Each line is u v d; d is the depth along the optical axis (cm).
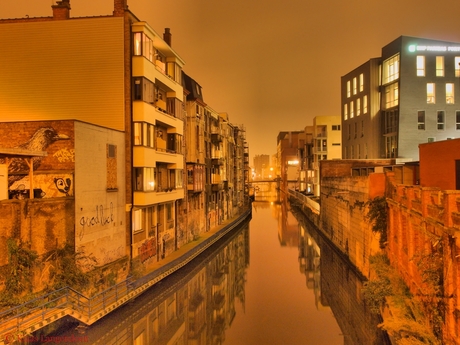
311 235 4750
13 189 1795
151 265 2439
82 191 1798
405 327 1249
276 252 3756
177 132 2864
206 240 3353
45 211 1582
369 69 4416
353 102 4972
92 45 2250
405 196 1653
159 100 2661
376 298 1647
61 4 2288
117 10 2241
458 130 3819
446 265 1087
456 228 1024
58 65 2277
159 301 2233
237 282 2734
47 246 1592
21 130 1805
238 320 2016
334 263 3209
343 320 1992
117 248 2097
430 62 3847
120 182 2152
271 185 18275
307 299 2342
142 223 2377
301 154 9175
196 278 2825
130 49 2242
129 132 2222
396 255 1850
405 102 3834
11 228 1429
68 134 1766
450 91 3844
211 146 4238
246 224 5734
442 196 1212
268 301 2319
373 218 2175
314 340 1734
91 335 1578
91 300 1672
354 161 4278
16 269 1421
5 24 2314
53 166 1773
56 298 1473
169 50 2684
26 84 2291
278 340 1744
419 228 1433
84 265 1784
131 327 1867
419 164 2348
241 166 6581
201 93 3866
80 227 1772
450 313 1059
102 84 2239
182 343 1738
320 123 7262
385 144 4297
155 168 2520
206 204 3916
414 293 1492
